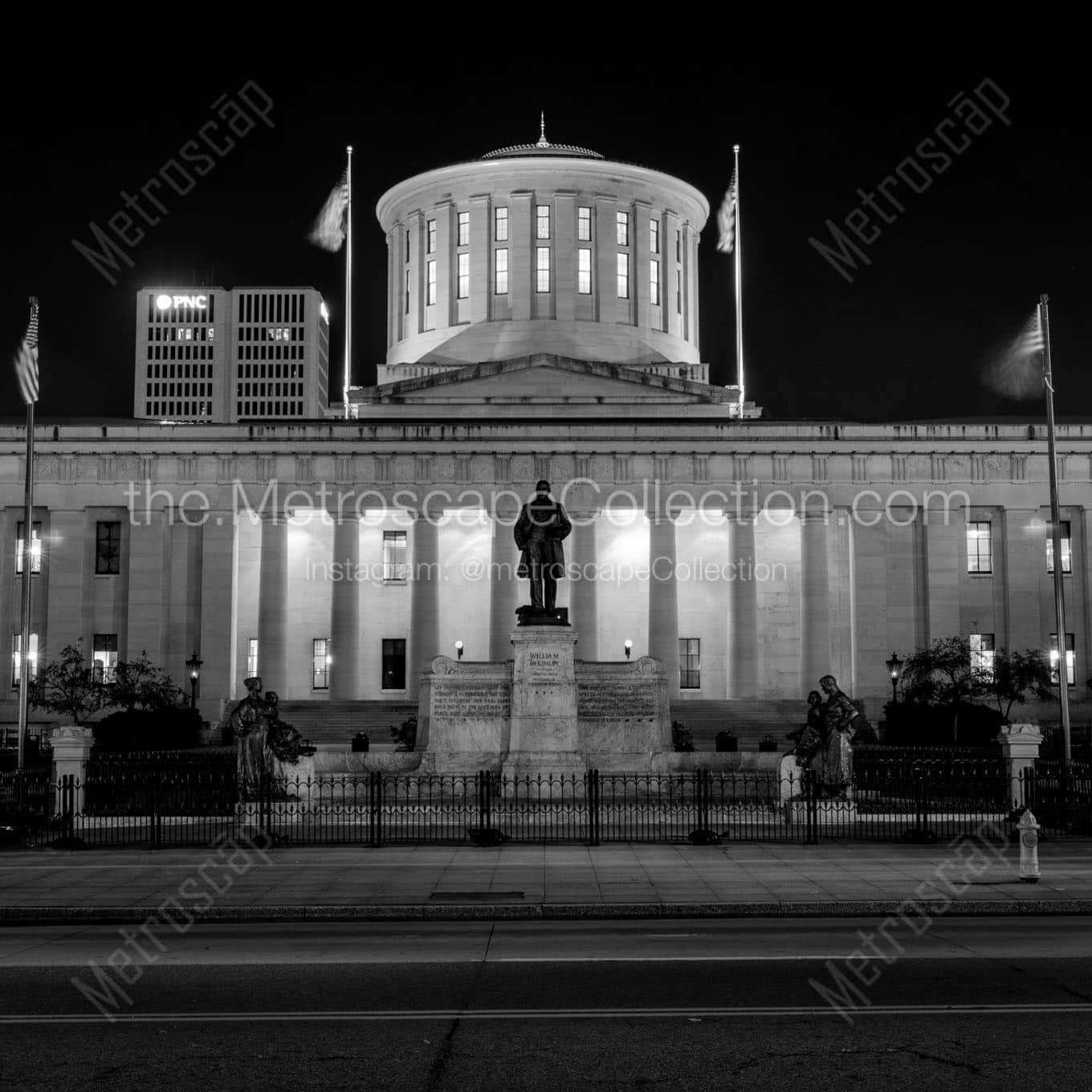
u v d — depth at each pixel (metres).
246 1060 13.99
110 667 84.81
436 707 44.28
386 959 19.31
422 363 109.44
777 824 36.12
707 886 25.81
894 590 89.31
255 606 91.94
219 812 38.41
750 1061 13.91
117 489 88.81
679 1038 14.77
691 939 20.92
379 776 33.03
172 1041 14.75
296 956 19.55
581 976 18.06
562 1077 13.38
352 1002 16.53
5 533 89.69
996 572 90.25
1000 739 48.16
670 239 115.38
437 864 28.89
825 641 87.31
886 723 72.62
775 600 92.31
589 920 23.22
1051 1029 15.12
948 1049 14.33
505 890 25.30
